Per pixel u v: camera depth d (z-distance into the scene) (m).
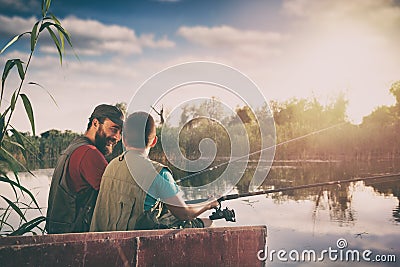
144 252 2.25
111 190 2.42
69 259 2.12
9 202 2.63
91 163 2.62
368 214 4.35
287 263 2.94
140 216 2.39
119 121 2.79
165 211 2.57
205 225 2.72
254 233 2.49
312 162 8.77
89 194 2.63
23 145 2.68
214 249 2.40
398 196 5.43
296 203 4.94
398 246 3.32
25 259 2.05
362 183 6.41
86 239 2.15
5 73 2.56
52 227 2.65
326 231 3.73
